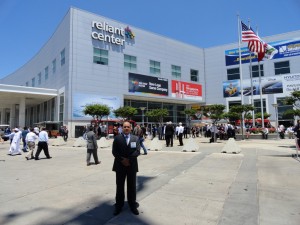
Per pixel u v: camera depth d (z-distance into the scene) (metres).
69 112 35.06
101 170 9.68
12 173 9.28
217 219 4.66
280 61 46.84
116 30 40.84
